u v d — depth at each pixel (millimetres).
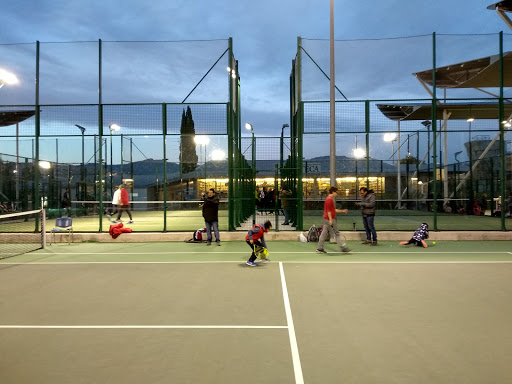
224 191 25406
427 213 24406
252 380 3289
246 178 17094
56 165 21062
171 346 4047
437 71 17578
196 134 13102
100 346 4062
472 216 21656
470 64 16688
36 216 12836
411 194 25484
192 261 9109
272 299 5832
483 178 21625
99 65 13047
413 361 3662
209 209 11656
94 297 5988
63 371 3488
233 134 14148
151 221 20297
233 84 14406
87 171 23469
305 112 13242
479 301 5680
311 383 3234
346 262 8828
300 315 5062
